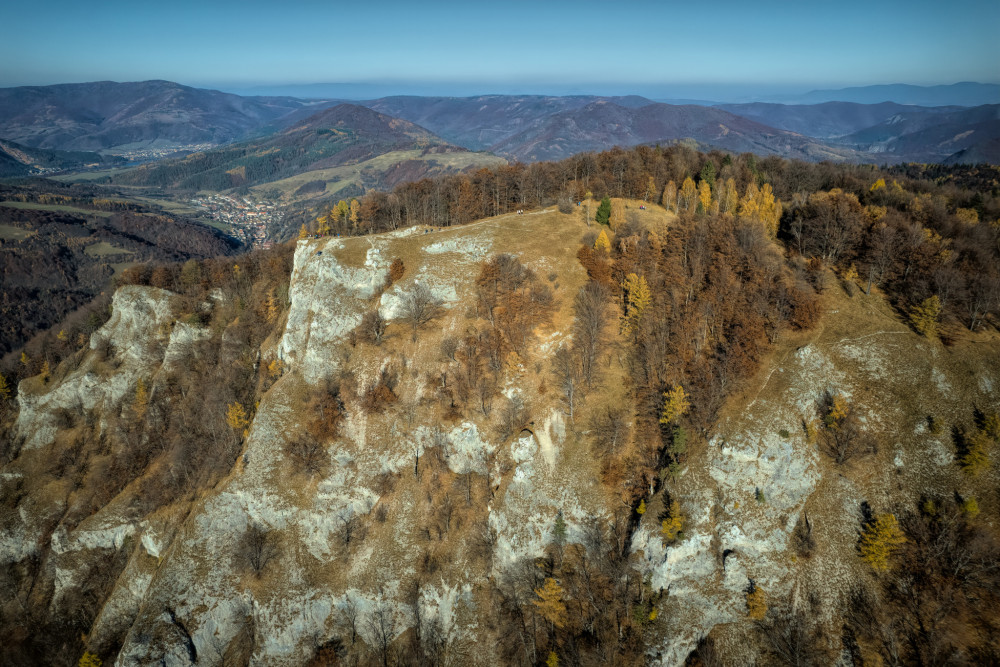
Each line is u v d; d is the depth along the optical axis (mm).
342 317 116000
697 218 126375
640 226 129375
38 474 125375
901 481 83062
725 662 74500
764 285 104750
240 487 96625
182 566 91000
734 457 86062
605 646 77625
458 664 82250
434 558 90562
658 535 81688
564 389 99438
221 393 116938
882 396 89812
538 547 87500
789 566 79125
